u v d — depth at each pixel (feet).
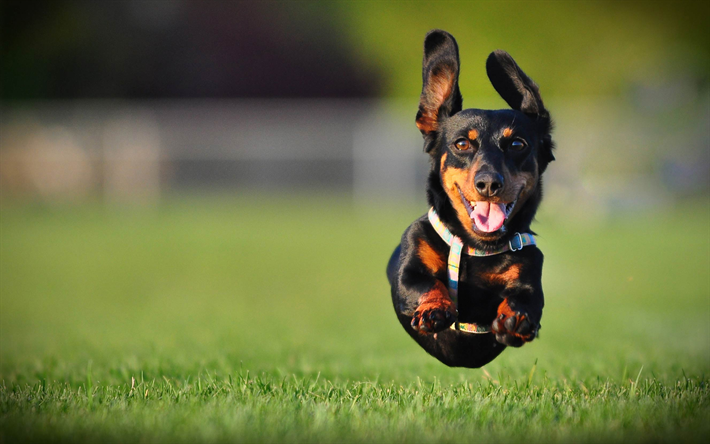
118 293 40.01
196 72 108.47
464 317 14.26
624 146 80.74
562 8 108.88
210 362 19.79
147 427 11.80
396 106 96.07
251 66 108.06
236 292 40.37
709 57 104.63
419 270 14.14
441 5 108.99
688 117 82.74
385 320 32.68
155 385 15.49
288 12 108.47
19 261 51.08
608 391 14.48
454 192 14.14
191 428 11.69
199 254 53.93
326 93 108.27
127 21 108.58
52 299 38.24
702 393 13.84
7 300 37.99
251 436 11.29
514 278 13.82
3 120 93.86
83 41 108.06
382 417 12.35
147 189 88.07
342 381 17.26
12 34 108.58
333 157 88.28
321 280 44.42
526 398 13.83
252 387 14.85
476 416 12.51
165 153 88.53
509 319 12.63
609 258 50.83
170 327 30.27
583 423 12.09
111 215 78.89
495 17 108.47
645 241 59.57
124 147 88.63
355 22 109.29
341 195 88.43
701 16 109.81
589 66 107.14
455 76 14.71
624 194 76.38
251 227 68.33
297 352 23.29
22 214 80.02
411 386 15.60
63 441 11.25
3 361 23.12
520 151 14.10
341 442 11.05
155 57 108.37
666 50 106.93
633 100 84.74
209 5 107.86
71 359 22.07
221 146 88.43
